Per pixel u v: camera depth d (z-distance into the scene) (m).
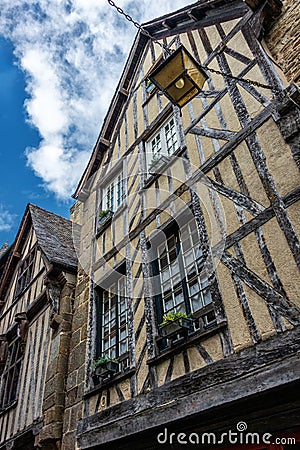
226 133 4.34
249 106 4.19
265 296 3.18
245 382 2.96
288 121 3.59
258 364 2.98
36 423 5.54
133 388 4.11
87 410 4.69
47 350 6.22
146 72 7.15
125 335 4.91
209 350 3.44
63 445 4.81
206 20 5.64
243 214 3.70
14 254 9.69
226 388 3.07
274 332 3.00
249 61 4.47
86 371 5.05
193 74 3.38
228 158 4.15
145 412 3.73
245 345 3.16
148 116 6.51
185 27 6.15
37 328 6.93
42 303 7.07
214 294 3.62
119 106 7.74
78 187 8.15
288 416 2.93
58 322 6.11
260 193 3.62
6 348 8.08
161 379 3.81
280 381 2.74
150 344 4.17
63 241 8.41
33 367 6.44
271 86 3.88
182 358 3.67
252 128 4.00
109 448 4.31
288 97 3.61
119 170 7.02
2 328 8.75
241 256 3.53
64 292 6.51
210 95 4.87
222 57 4.94
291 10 4.23
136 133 6.68
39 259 8.18
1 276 10.42
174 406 3.43
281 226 3.30
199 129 4.82
